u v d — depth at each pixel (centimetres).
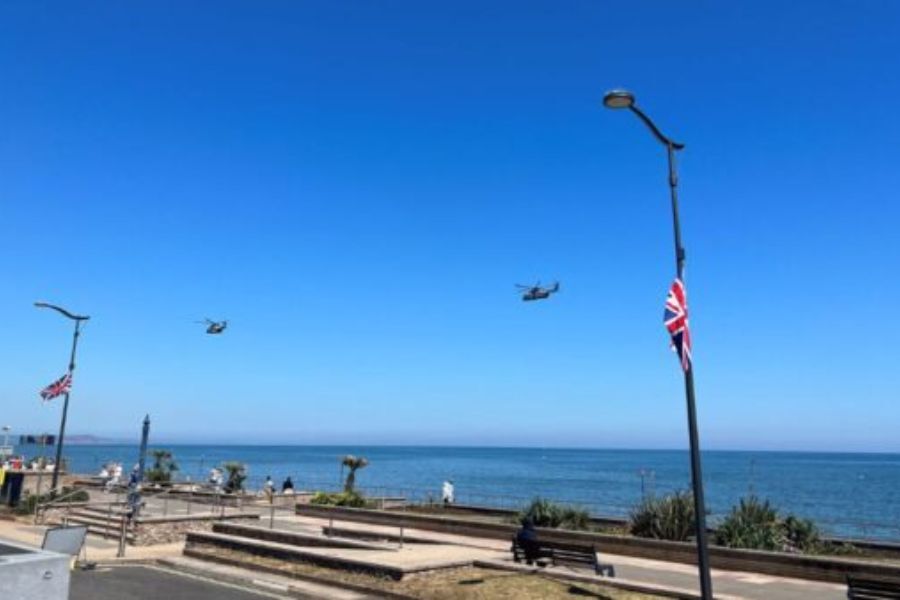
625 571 1972
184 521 2662
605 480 9875
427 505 3609
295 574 1856
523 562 1847
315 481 9038
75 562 2070
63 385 3709
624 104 1454
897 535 3750
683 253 1475
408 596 1568
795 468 16512
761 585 1773
